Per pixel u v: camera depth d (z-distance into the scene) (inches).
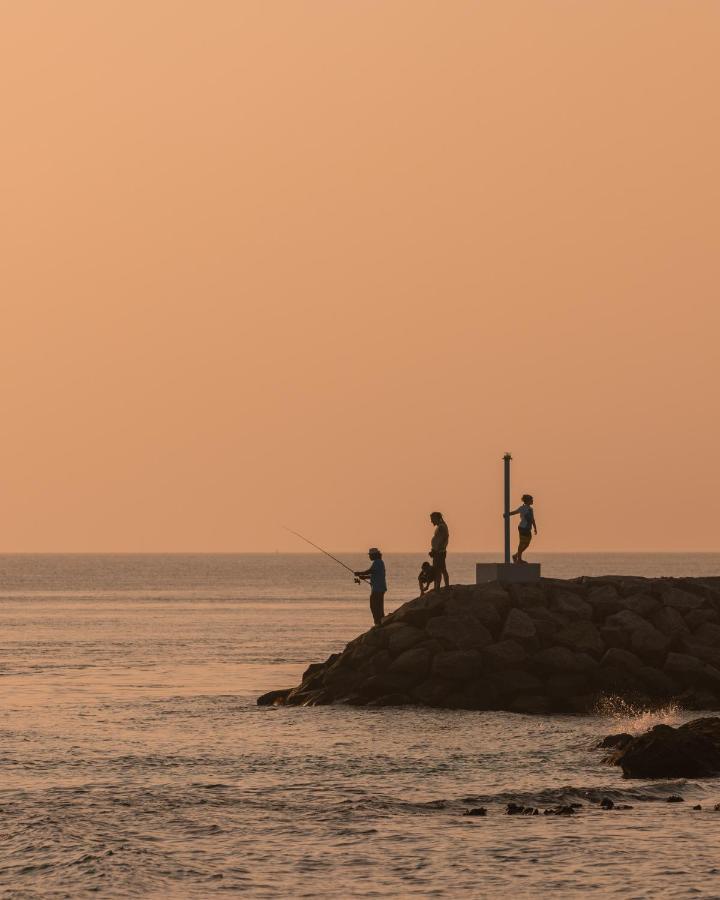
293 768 3673.7
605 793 3245.6
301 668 7214.6
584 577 5605.3
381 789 3363.7
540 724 4534.9
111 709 5098.4
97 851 2637.8
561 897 2315.5
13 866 2541.8
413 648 5083.7
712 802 3176.7
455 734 4298.7
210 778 3523.6
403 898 2317.9
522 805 3129.9
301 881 2436.0
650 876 2453.2
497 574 5418.3
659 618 5226.4
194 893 2357.3
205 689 5979.3
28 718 4810.5
